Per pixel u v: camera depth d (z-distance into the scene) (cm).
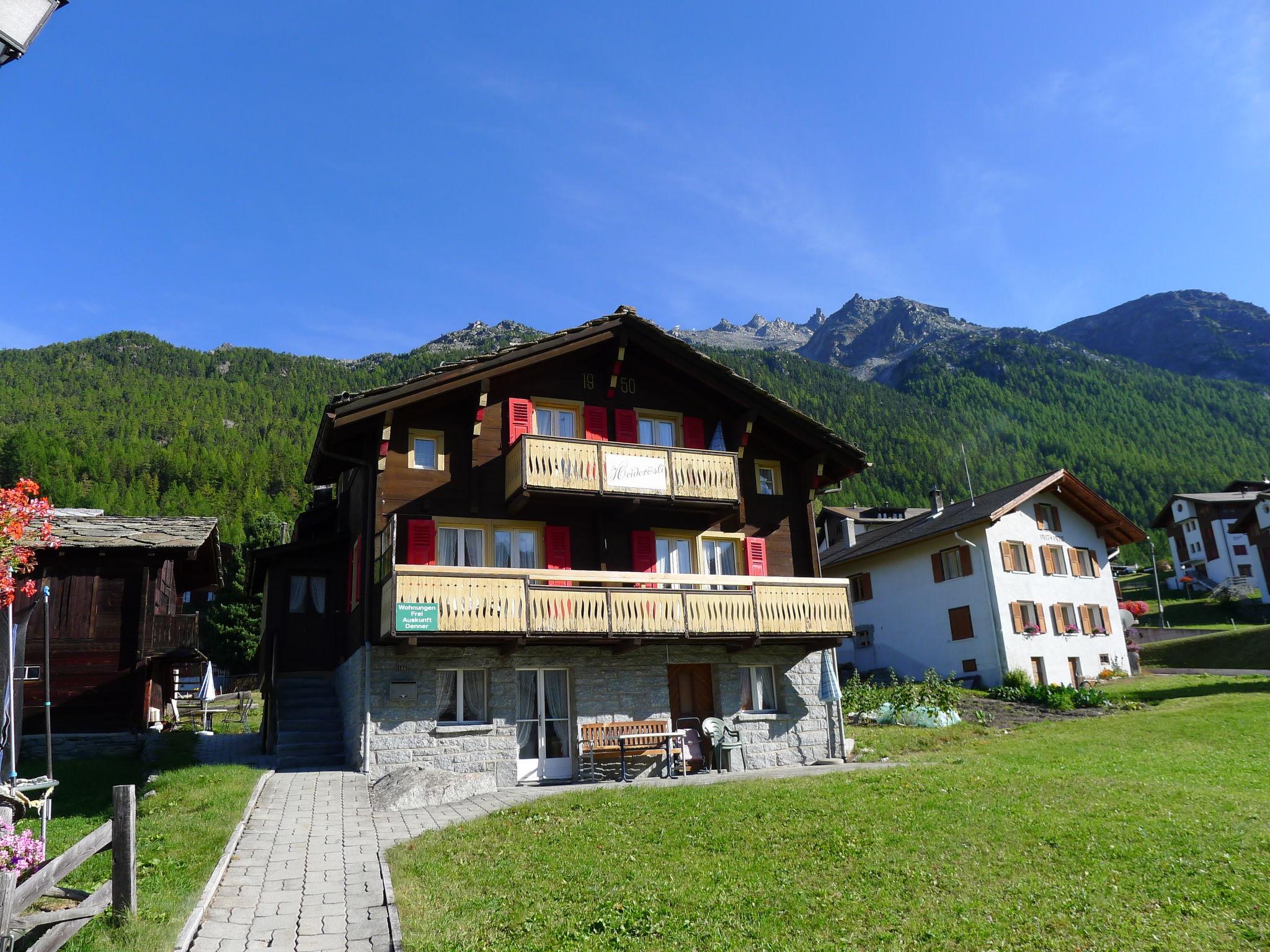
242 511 9706
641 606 1867
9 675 1062
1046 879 970
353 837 1223
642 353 2197
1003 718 2630
